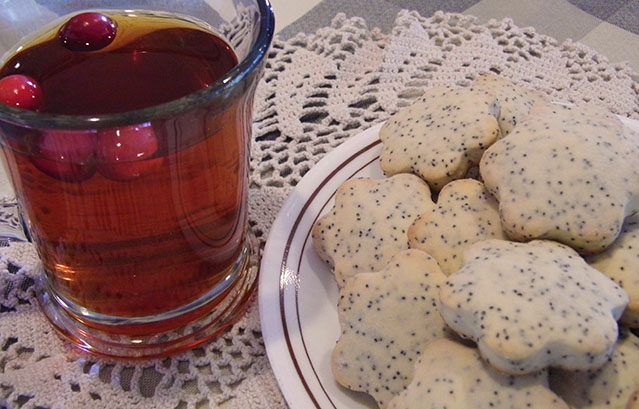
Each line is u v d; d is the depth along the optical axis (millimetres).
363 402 250
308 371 254
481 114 300
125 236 237
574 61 368
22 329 277
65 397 258
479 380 232
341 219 288
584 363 225
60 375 264
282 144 337
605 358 225
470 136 292
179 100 207
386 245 278
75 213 230
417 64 367
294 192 299
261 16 236
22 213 264
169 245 246
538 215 257
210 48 260
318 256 288
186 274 260
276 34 386
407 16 386
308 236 291
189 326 277
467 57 369
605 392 236
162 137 213
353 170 311
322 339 264
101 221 232
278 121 344
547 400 226
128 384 266
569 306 227
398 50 371
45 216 237
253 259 302
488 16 402
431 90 328
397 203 290
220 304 284
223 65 254
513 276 237
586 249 256
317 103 354
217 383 268
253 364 271
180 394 262
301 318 269
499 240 260
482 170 277
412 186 295
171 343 272
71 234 238
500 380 231
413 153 301
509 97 317
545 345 221
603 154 265
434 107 315
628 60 375
